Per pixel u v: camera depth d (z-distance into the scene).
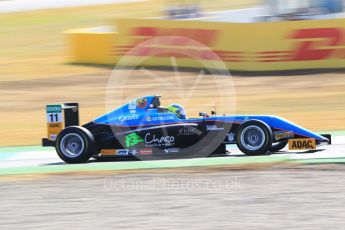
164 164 35.78
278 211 25.78
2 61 90.94
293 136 35.81
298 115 55.09
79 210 27.16
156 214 26.06
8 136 52.09
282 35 71.69
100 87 71.75
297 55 71.81
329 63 71.56
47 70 82.81
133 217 25.75
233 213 25.78
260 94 63.94
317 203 26.70
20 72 82.88
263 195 28.30
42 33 112.50
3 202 29.28
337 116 53.72
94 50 84.31
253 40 72.44
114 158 38.56
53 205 28.20
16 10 141.00
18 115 61.75
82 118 58.28
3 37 111.06
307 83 66.88
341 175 31.39
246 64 72.94
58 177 34.03
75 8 139.75
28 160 40.62
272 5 87.94
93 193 30.05
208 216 25.48
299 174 31.92
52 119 38.25
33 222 25.59
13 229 24.75
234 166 34.19
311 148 35.66
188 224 24.52
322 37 71.31
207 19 98.75
